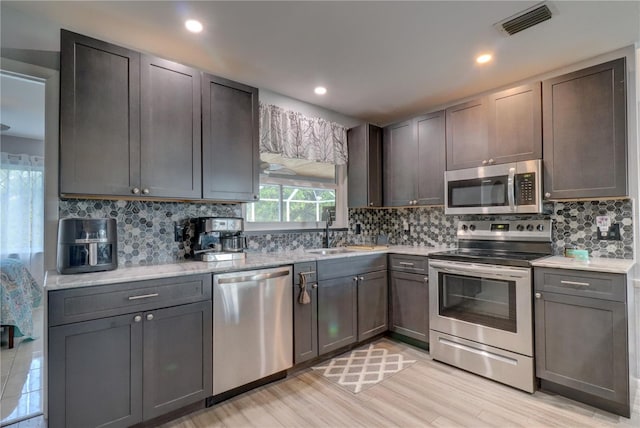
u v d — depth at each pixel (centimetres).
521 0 176
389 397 213
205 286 199
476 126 277
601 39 215
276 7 181
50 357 151
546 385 218
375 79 276
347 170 360
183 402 189
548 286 212
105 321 165
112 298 167
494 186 262
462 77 272
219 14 188
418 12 186
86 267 182
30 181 446
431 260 275
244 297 215
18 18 188
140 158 199
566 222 253
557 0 176
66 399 155
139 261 227
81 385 158
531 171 242
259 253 285
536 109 243
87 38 183
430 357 274
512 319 225
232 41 218
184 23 197
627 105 210
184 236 248
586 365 197
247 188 251
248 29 204
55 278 168
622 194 207
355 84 285
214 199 233
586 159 221
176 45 223
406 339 307
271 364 228
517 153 252
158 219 236
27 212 442
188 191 219
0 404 210
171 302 186
